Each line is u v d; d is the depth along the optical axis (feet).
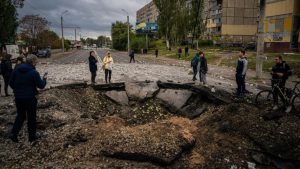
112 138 25.41
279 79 37.22
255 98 40.34
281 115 31.83
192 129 30.50
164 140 25.34
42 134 27.61
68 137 26.58
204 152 25.95
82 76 71.41
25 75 24.67
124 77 69.15
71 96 42.86
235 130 28.99
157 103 44.19
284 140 27.09
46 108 35.53
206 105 42.04
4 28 137.18
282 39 133.28
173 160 23.48
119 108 43.32
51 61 138.00
